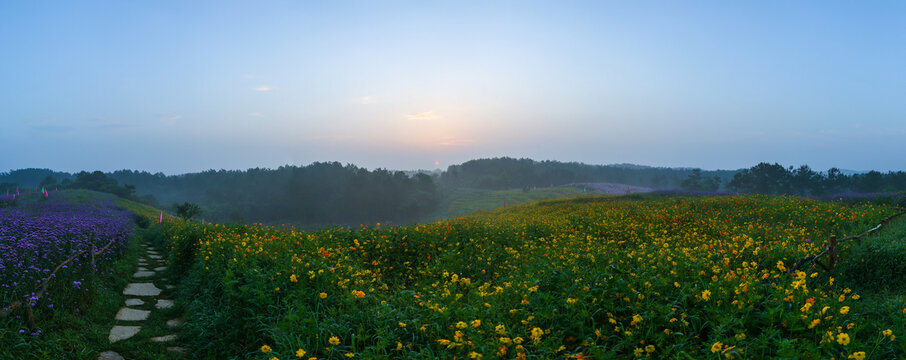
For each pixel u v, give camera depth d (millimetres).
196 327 6324
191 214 33062
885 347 3988
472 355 3711
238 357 5398
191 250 11328
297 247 8930
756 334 4309
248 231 13203
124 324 7129
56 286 7160
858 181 91312
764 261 7957
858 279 7586
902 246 7750
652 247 9172
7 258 7477
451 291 5820
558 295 5465
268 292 6000
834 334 3830
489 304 5109
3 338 5070
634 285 5254
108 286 9023
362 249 10617
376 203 118125
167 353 5973
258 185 143125
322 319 5199
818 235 12625
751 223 15578
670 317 4469
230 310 6188
